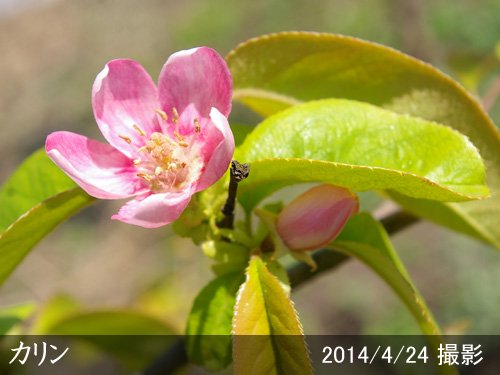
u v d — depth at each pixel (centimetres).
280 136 11
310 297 45
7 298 47
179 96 11
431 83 12
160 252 42
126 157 11
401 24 40
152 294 28
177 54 11
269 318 10
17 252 12
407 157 10
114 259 49
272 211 12
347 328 43
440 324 40
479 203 13
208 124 11
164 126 11
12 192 13
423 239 45
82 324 18
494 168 12
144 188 11
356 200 11
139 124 11
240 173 10
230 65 12
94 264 49
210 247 11
